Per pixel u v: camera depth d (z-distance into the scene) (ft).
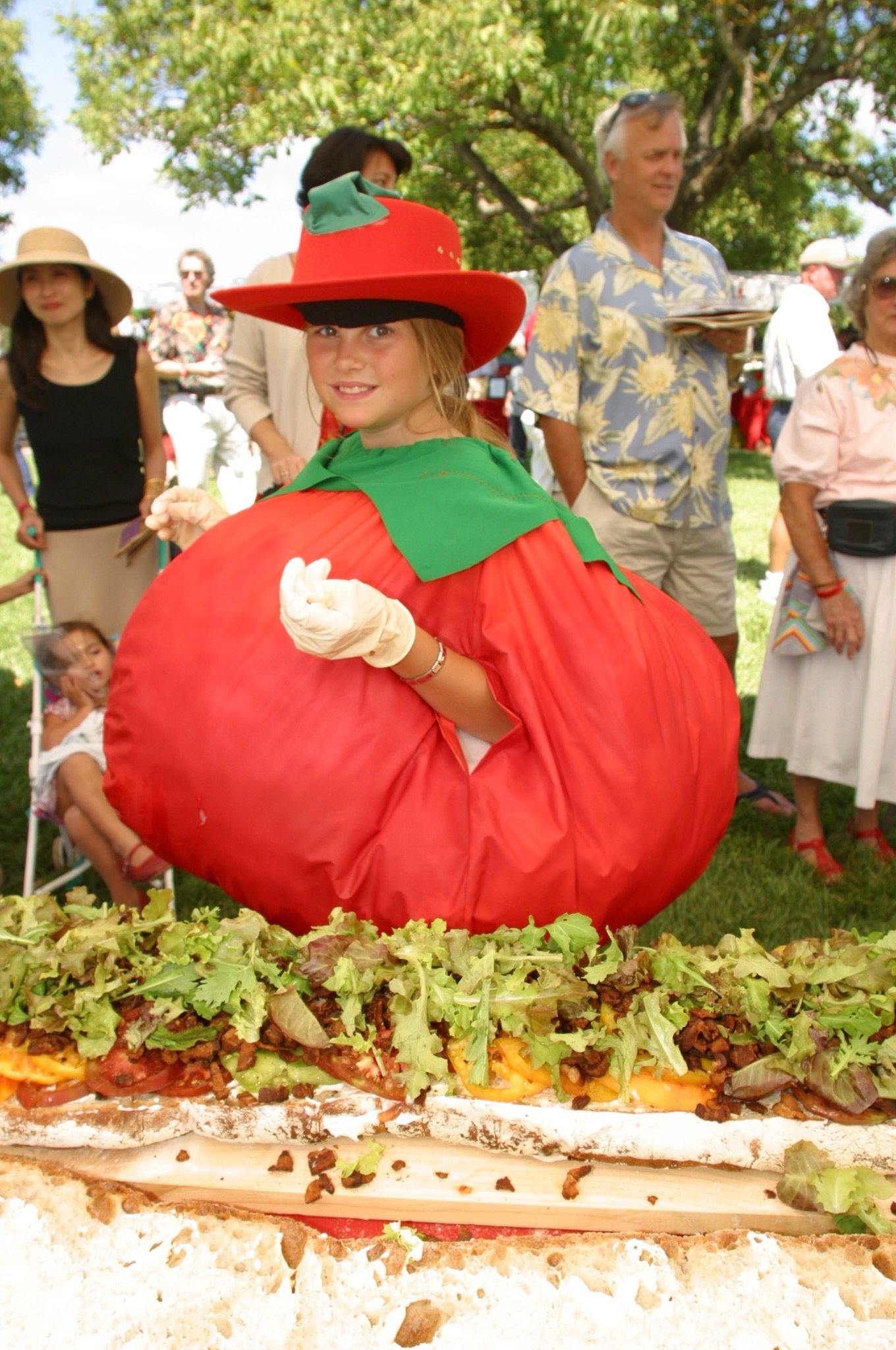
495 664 6.35
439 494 6.61
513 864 6.20
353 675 6.30
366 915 6.42
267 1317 5.14
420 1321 5.07
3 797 15.85
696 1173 5.63
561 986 5.77
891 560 12.96
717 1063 5.73
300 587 5.66
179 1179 5.63
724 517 13.60
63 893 13.29
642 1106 5.65
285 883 6.47
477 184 60.80
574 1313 5.10
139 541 8.90
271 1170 5.63
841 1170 5.45
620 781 6.30
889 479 12.84
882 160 62.90
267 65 44.27
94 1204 5.46
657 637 6.79
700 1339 5.03
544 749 6.26
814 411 12.87
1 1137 5.77
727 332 12.64
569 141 53.72
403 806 6.30
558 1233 5.48
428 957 5.86
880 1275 5.17
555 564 6.55
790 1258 5.22
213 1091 5.72
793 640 13.28
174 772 6.55
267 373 12.33
